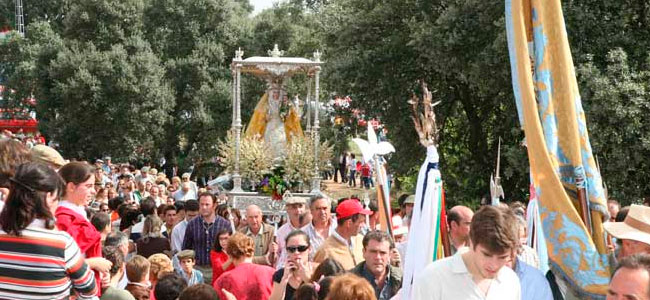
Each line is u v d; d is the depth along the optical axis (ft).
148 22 120.06
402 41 67.87
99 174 54.85
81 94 109.81
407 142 71.72
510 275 15.37
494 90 60.90
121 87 110.42
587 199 18.43
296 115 66.64
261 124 65.98
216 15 122.11
